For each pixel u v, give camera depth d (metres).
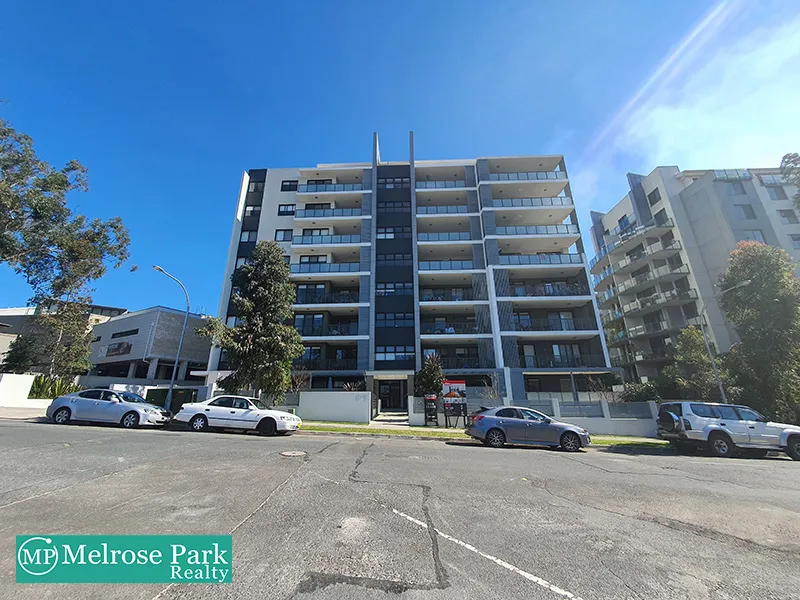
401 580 3.21
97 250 26.83
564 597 3.04
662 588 3.25
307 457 8.62
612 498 6.11
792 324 17.44
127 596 2.87
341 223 34.59
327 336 30.11
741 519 5.20
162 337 39.19
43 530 4.00
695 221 34.28
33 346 27.48
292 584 3.09
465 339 30.22
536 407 19.08
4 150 22.56
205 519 4.47
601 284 44.62
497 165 35.78
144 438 10.63
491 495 6.00
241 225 35.59
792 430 12.38
